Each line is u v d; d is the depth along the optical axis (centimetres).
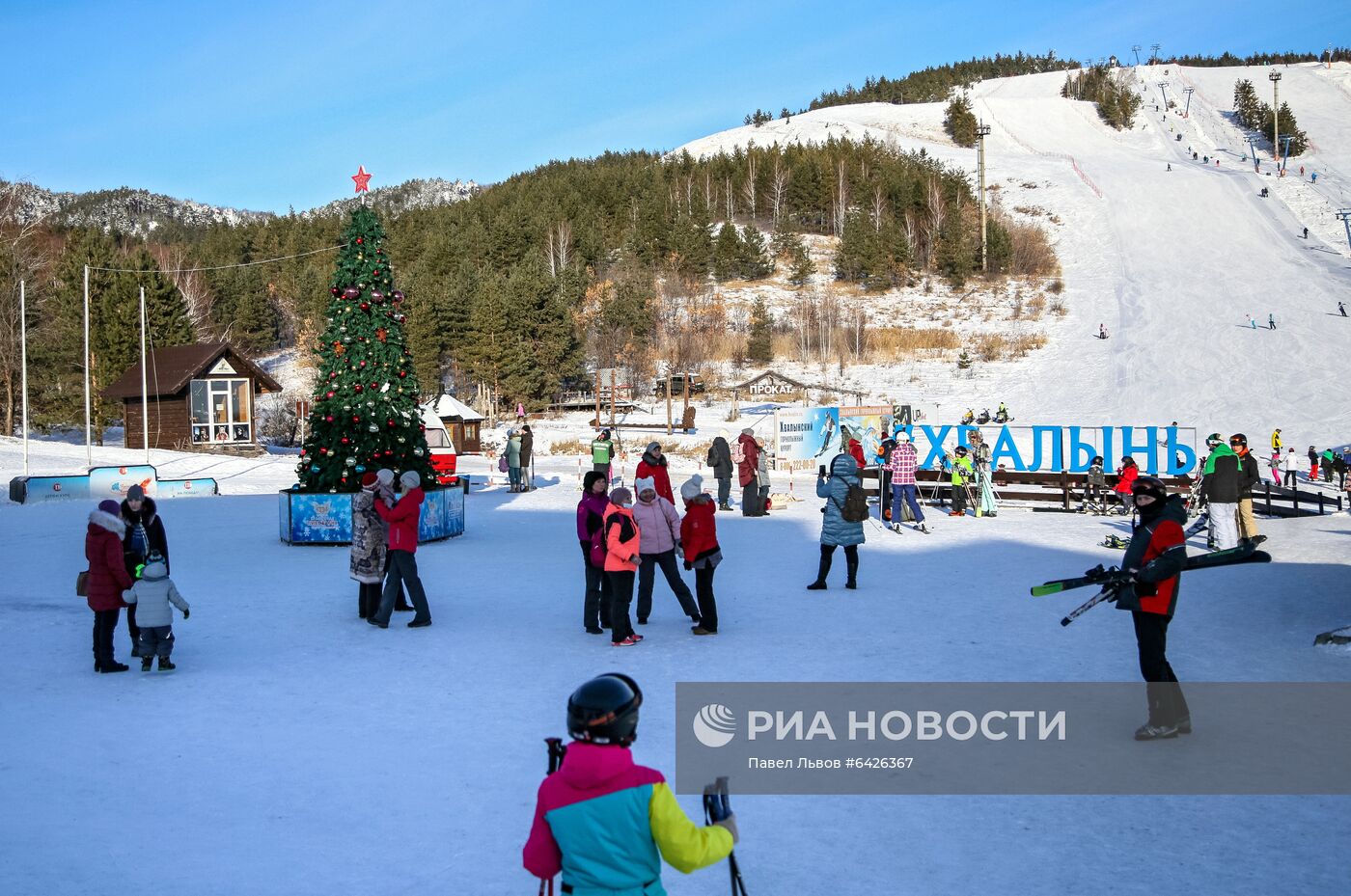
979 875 491
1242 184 13200
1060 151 17512
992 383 7188
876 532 1992
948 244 11512
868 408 3606
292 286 11325
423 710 793
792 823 562
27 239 5759
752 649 991
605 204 14575
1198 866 496
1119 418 5625
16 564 1606
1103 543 1762
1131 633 1038
